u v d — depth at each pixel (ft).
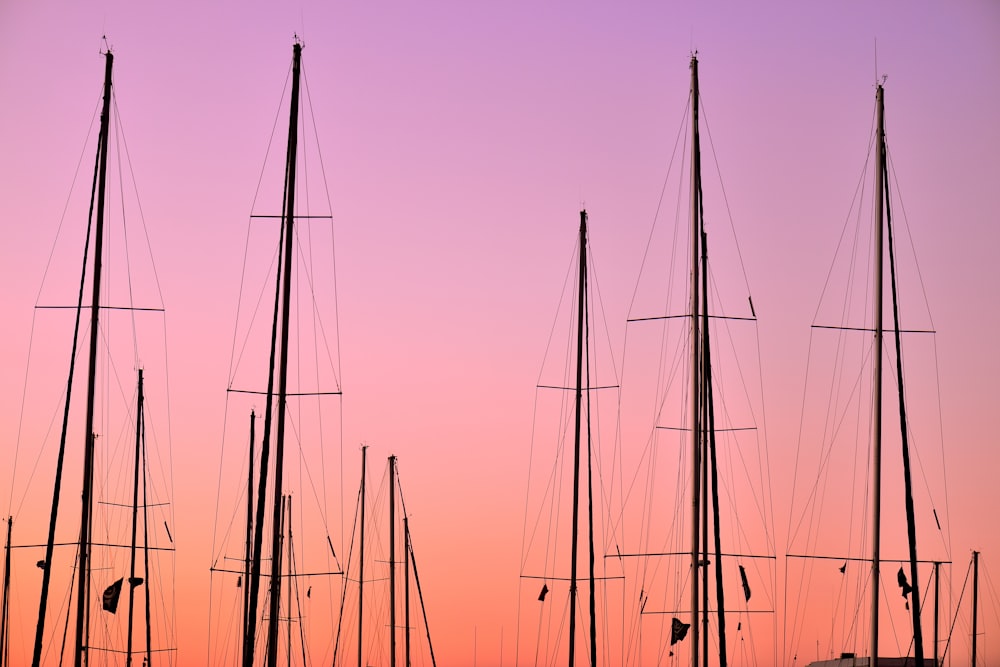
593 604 200.44
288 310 162.91
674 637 168.96
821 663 213.05
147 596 211.41
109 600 165.68
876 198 171.83
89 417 163.43
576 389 208.74
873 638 164.66
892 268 169.58
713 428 179.32
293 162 164.55
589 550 202.49
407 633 245.45
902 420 167.22
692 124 177.88
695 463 170.19
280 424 161.38
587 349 208.85
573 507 206.18
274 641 159.33
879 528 166.71
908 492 166.09
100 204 164.25
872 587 165.99
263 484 160.45
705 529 190.80
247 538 220.84
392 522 250.57
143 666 215.10
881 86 172.24
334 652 244.63
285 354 162.61
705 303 186.19
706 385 189.47
